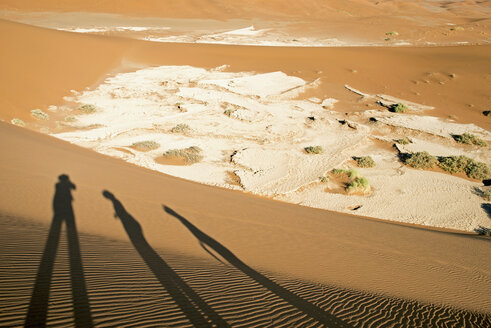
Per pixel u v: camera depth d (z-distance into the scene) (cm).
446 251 1062
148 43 5356
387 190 1981
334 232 1106
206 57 4844
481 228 1634
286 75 4181
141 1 9856
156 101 3316
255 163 2228
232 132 2738
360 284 668
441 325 512
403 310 550
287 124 2933
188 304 426
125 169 1598
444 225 1647
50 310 337
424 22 8606
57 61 3844
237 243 833
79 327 313
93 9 9225
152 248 670
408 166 2300
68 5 9331
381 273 766
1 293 353
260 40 6750
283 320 431
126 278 475
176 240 770
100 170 1402
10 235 571
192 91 3544
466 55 4884
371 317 497
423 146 2570
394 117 3038
